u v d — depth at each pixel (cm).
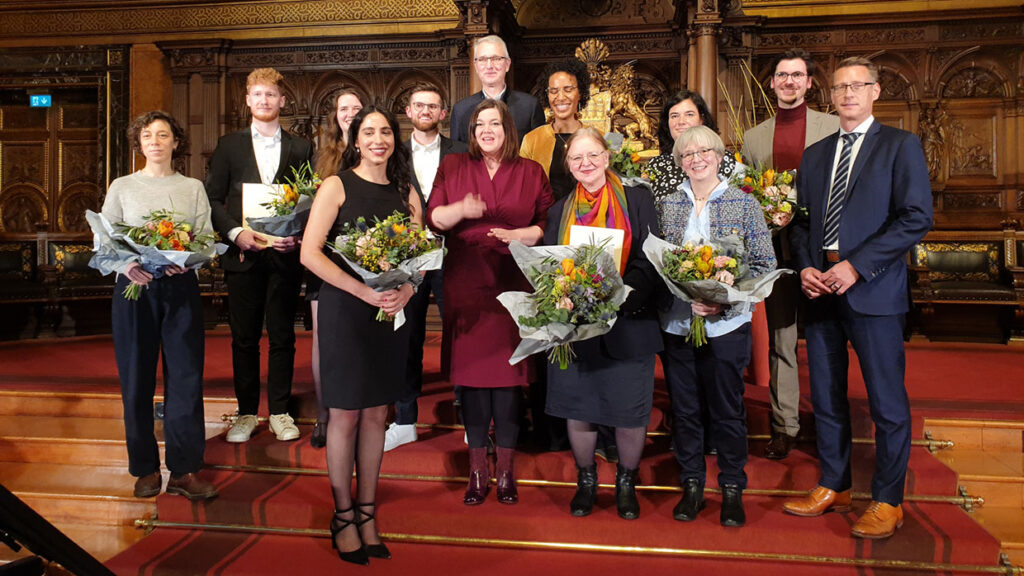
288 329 353
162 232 290
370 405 267
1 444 388
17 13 894
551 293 247
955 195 757
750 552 275
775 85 339
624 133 672
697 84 747
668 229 280
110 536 327
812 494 288
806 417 340
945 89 757
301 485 322
